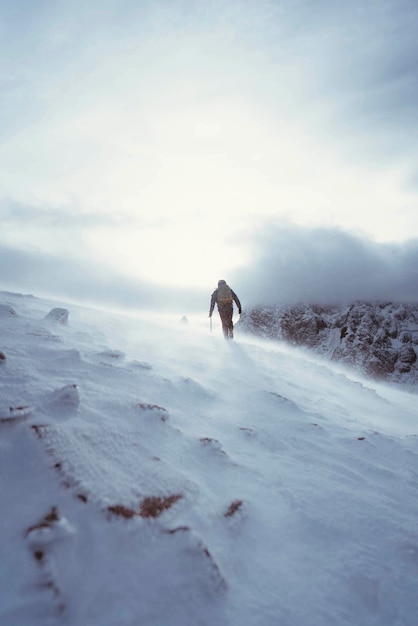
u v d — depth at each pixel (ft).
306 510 8.68
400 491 10.51
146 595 5.59
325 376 28.32
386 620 6.55
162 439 9.56
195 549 6.24
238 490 8.61
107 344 18.07
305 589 6.72
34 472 6.87
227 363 20.97
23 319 17.31
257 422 12.69
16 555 5.42
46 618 4.94
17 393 9.29
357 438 13.28
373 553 7.89
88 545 5.88
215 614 5.74
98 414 9.47
